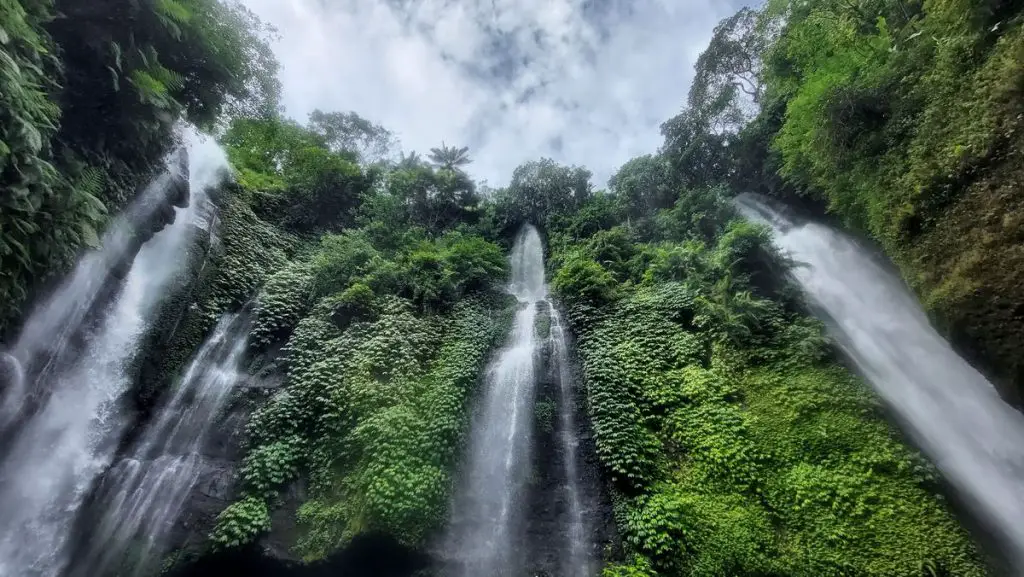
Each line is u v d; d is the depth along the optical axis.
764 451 8.27
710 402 9.34
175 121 9.23
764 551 7.21
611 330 11.94
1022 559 6.33
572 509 8.80
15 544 7.35
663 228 16.83
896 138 7.65
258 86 11.31
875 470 7.43
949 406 8.20
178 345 10.91
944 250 6.63
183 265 11.64
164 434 9.80
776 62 14.08
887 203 7.78
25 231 5.63
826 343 9.32
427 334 12.02
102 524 8.32
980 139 6.00
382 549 7.95
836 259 12.70
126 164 8.68
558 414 10.52
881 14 9.09
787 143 11.84
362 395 10.00
